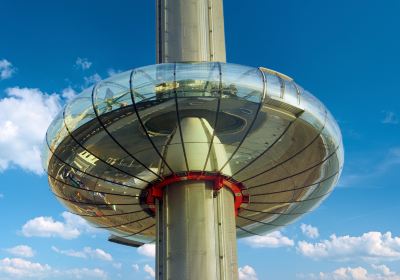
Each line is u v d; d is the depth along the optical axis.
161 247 19.08
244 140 18.03
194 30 22.66
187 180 19.28
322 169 19.95
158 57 22.97
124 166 19.14
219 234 18.75
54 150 18.75
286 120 17.38
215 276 17.92
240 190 20.59
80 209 22.78
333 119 18.66
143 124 17.23
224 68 16.94
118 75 17.31
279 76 17.50
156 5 24.06
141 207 21.78
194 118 17.38
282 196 21.42
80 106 17.45
